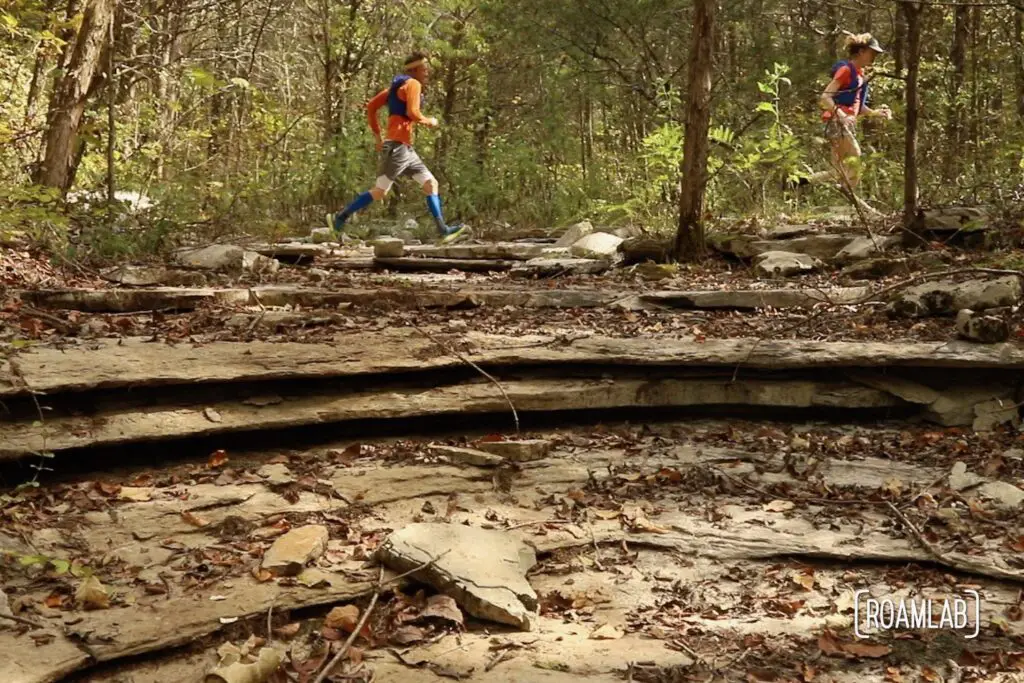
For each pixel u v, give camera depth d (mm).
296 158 14227
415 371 5383
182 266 7570
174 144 13477
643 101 13797
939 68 12016
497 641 3607
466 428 5367
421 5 14812
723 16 11086
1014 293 6211
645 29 11641
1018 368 5531
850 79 9180
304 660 3424
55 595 3609
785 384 5676
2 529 3957
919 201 9211
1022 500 4566
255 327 5727
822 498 4688
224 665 3312
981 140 11328
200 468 4664
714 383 5684
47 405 4668
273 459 4812
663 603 3908
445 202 13266
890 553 4199
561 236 10453
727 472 4934
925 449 5258
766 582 4059
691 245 8328
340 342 5531
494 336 5832
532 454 5035
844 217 9383
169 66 12250
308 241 10156
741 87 11148
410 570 3891
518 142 13336
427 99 15328
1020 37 11531
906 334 5945
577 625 3760
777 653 3570
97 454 4664
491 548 4066
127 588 3680
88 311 5945
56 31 9523
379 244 8672
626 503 4617
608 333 6047
